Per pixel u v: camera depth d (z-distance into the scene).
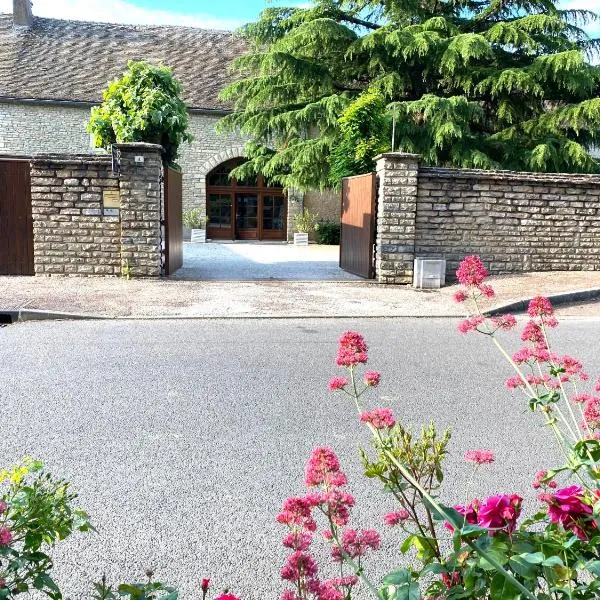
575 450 1.67
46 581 1.44
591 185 10.42
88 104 20.17
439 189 10.04
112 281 9.45
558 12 15.63
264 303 8.14
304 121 15.64
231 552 2.42
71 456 3.28
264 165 17.55
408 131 14.40
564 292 8.77
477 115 14.87
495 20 16.09
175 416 3.91
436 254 10.18
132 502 2.80
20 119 20.11
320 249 18.25
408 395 4.41
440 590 1.44
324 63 16.22
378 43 14.80
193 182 21.36
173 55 23.03
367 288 9.52
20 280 9.34
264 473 3.11
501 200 10.23
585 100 14.95
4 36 22.27
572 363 2.05
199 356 5.45
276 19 16.69
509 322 2.19
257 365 5.18
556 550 1.40
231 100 21.36
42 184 9.46
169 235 10.21
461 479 3.06
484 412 4.06
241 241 21.98
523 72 14.41
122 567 2.30
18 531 1.49
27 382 4.58
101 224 9.61
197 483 3.00
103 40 23.05
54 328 6.63
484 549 1.34
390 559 2.39
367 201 10.35
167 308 7.67
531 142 15.21
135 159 9.41
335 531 1.47
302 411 4.04
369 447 3.45
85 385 4.53
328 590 1.37
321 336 6.40
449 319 7.48
